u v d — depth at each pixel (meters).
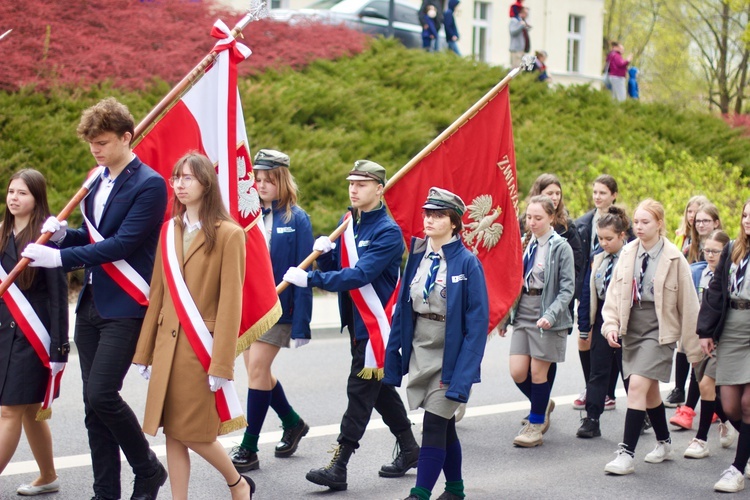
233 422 5.00
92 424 5.34
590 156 19.47
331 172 15.98
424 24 22.09
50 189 13.42
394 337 5.69
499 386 9.46
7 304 5.33
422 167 7.01
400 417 6.54
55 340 5.34
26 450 6.75
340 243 6.50
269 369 6.54
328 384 9.25
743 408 6.50
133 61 16.19
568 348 11.73
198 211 4.95
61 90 15.25
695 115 24.16
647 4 36.81
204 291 4.92
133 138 5.31
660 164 20.83
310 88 17.77
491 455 7.17
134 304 5.20
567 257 7.45
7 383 5.33
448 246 5.55
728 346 6.57
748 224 6.47
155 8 17.03
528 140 19.77
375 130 17.86
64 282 5.42
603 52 36.19
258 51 18.52
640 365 6.87
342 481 6.16
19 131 14.10
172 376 4.91
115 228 5.21
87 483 6.07
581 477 6.66
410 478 6.50
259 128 16.20
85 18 16.14
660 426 7.11
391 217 7.03
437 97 19.73
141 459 5.29
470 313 5.45
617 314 6.97
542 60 22.83
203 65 5.88
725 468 7.00
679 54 36.84
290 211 6.75
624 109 23.20
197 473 6.44
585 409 8.46
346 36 20.45
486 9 28.56
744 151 22.95
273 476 6.44
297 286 6.36
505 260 7.10
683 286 6.83
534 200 7.57
